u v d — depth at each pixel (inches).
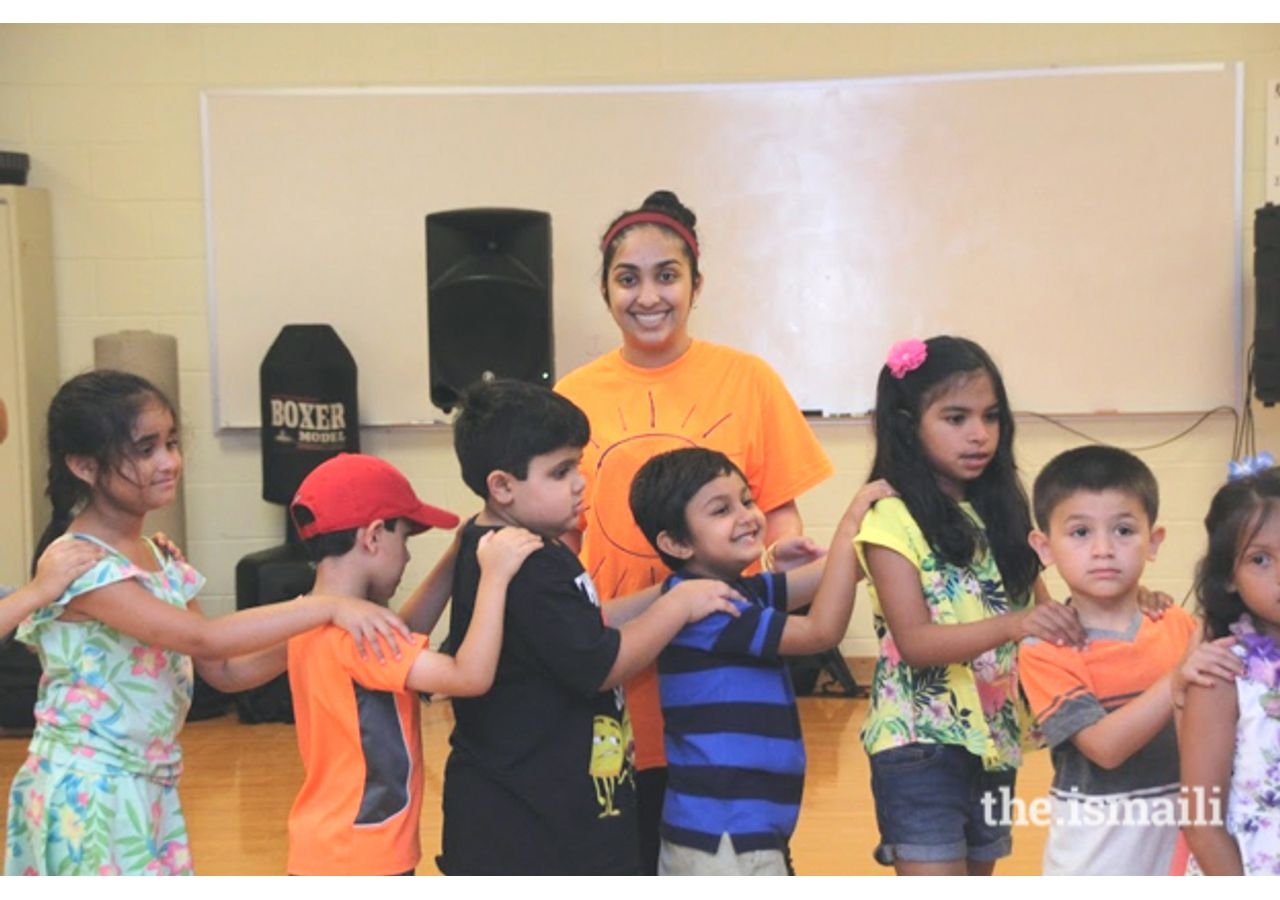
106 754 85.5
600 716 84.3
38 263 205.3
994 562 88.0
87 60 206.5
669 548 89.8
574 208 206.1
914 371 86.4
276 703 193.8
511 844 82.0
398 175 206.4
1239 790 73.6
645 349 96.4
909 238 204.2
